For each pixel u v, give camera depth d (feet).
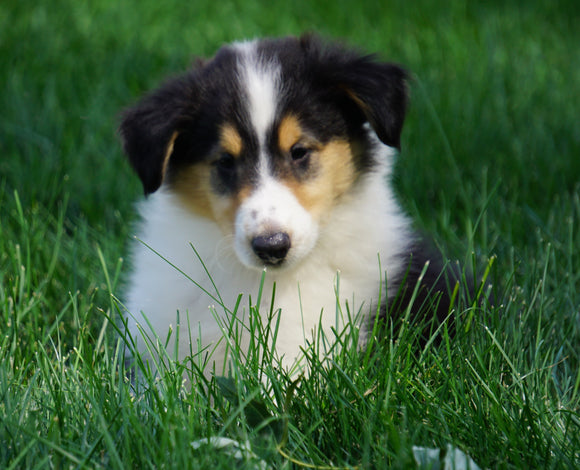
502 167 19.60
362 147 12.80
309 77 12.23
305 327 12.41
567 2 33.09
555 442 9.70
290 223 11.52
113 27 30.19
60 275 14.90
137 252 14.12
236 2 34.35
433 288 12.96
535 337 12.56
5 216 16.81
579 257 15.10
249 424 9.87
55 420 9.50
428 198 18.57
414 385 10.41
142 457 8.97
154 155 12.16
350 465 9.30
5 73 24.54
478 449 9.45
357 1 33.94
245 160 11.88
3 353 11.61
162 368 11.37
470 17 31.99
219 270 12.62
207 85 12.25
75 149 20.38
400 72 12.86
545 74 25.39
